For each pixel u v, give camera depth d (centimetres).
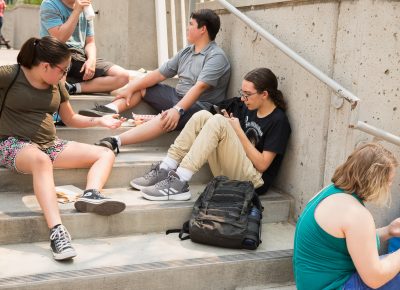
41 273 258
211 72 402
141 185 346
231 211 301
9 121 317
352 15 292
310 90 329
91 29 455
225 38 446
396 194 312
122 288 265
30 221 294
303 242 236
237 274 286
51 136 331
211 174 378
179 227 324
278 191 364
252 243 295
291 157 353
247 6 400
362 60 287
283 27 357
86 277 257
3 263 268
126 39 584
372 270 217
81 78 448
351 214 221
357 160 228
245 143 341
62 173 341
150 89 430
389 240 299
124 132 394
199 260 282
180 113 387
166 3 581
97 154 334
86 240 304
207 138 333
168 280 273
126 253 288
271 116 347
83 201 301
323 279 231
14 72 310
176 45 573
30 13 1110
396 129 304
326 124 317
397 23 289
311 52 327
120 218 311
